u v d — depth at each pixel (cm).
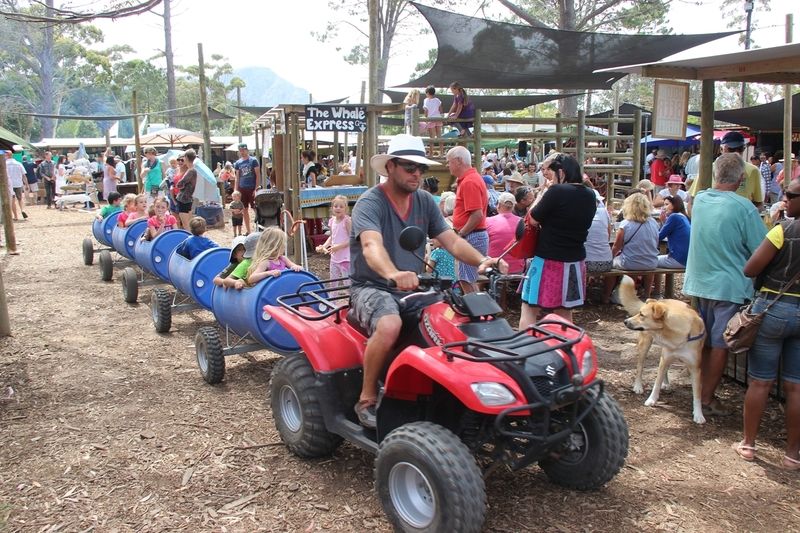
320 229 1323
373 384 376
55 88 5928
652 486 407
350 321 419
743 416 486
